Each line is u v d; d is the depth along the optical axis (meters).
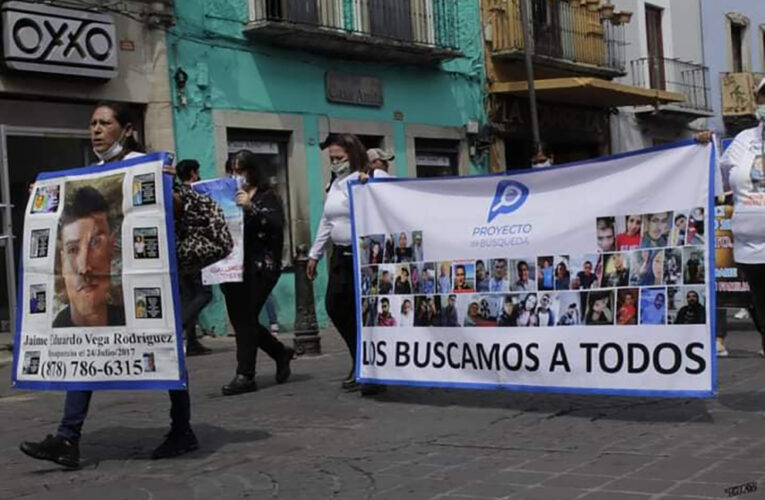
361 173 6.92
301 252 10.09
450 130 17.09
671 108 22.27
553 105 19.58
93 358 5.05
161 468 5.05
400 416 6.24
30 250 5.31
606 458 4.82
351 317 7.27
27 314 5.30
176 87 12.66
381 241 6.77
